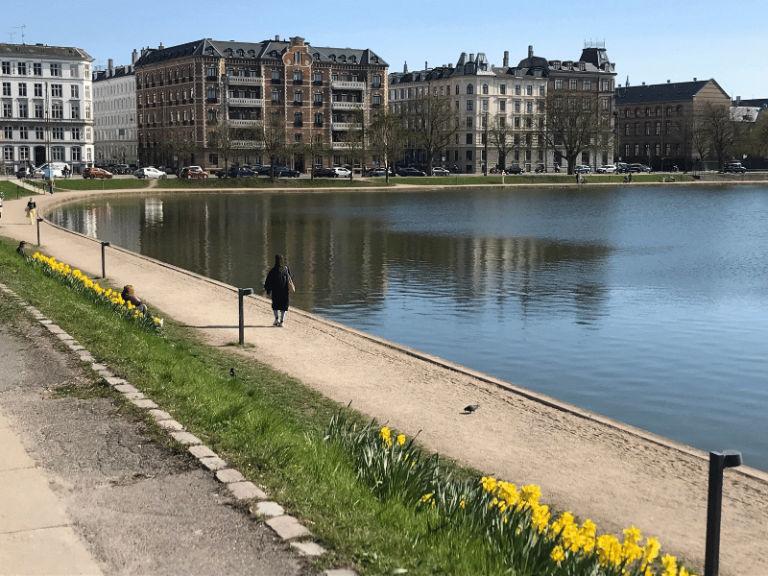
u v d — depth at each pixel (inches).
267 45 5974.4
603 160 7667.3
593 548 339.9
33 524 340.8
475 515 367.6
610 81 7519.7
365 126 5693.9
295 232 2591.0
